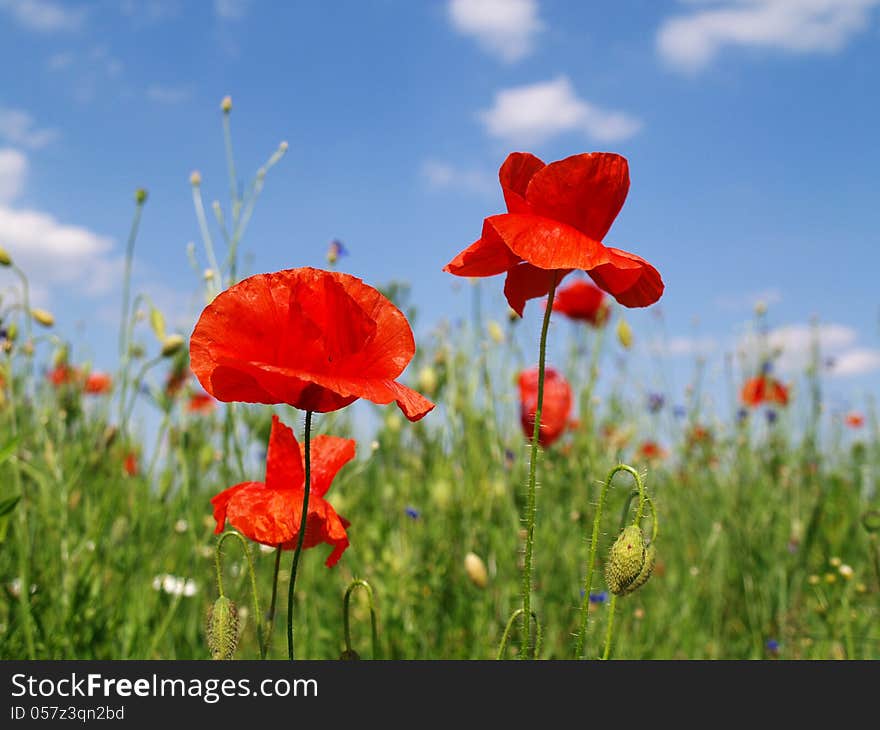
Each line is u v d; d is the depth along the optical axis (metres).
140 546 0.60
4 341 0.62
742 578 0.81
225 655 0.42
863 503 0.88
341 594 0.72
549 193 0.40
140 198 0.63
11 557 0.61
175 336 0.63
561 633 0.68
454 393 0.79
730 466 0.97
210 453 0.68
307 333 0.36
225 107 0.62
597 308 0.87
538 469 0.76
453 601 0.70
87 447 0.63
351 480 0.82
